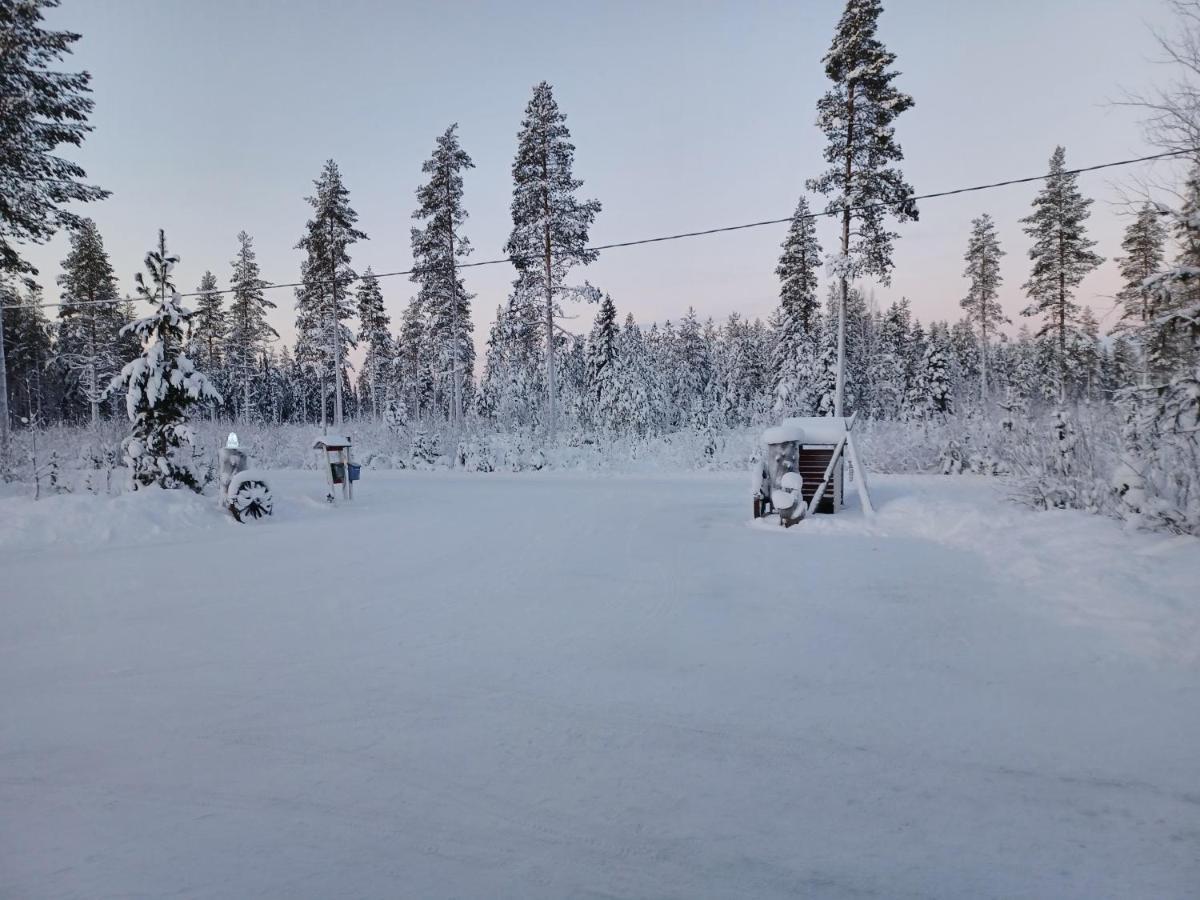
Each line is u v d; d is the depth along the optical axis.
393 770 3.55
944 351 46.12
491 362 51.97
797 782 3.38
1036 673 4.74
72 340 45.53
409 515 13.28
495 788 3.35
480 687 4.69
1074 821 3.00
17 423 39.00
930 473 21.25
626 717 4.19
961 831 2.93
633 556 9.05
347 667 5.10
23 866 2.72
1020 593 6.70
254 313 54.69
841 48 24.42
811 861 2.73
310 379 85.25
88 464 20.73
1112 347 9.84
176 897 2.51
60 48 19.30
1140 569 6.64
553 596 7.07
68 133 19.78
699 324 61.72
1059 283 37.78
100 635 5.88
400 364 66.31
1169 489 8.55
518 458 26.77
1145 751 3.62
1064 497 10.38
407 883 2.61
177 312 14.54
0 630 6.04
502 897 2.52
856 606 6.51
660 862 2.74
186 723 4.15
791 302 41.34
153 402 14.19
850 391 50.69
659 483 20.16
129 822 3.07
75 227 21.19
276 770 3.56
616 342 48.69
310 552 9.58
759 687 4.63
